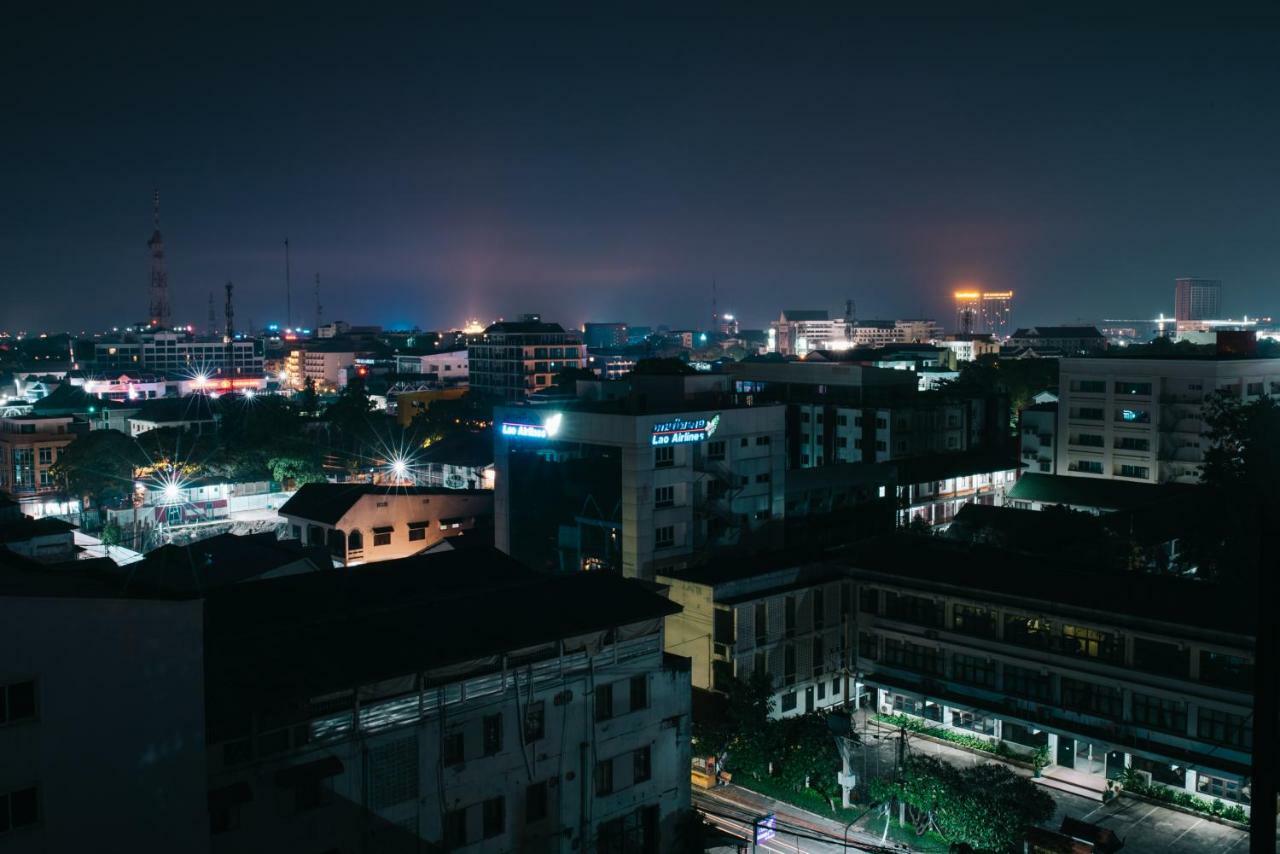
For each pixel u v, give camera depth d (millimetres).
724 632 73812
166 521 139500
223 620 47531
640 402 95312
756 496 97688
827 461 146000
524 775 46156
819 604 78875
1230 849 59250
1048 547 95938
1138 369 133250
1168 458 130875
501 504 100188
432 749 43000
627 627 49875
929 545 85625
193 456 169875
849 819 64375
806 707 78188
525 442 99062
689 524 90938
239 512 151750
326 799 40094
